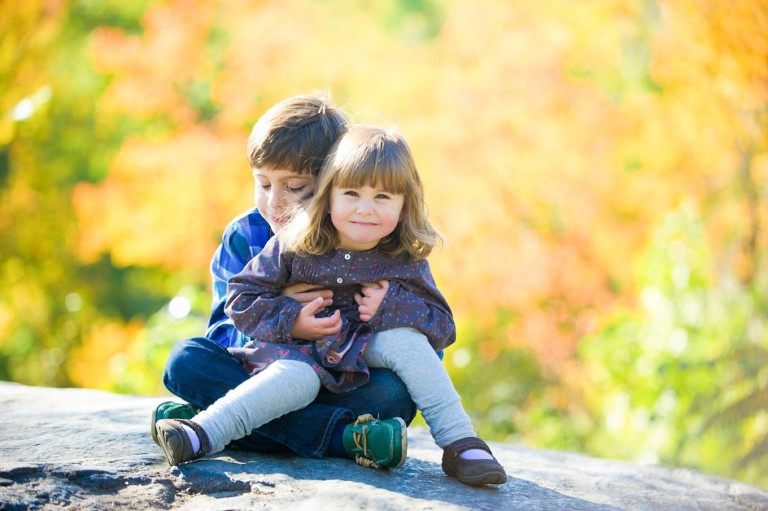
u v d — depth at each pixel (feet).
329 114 11.46
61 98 47.70
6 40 38.11
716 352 24.76
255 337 10.52
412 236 10.71
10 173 48.11
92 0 50.14
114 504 9.32
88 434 11.64
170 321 29.40
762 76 26.07
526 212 33.96
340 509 9.02
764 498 12.72
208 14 37.22
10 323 47.80
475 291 32.83
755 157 29.12
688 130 33.40
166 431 9.90
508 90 34.50
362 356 10.69
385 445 10.21
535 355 35.37
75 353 45.19
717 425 22.27
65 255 49.73
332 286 10.71
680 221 28.76
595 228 34.76
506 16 36.32
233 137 34.88
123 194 35.12
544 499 10.45
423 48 38.99
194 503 9.33
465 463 10.24
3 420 12.50
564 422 32.65
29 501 9.00
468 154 33.32
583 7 37.58
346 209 10.23
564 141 34.50
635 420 26.27
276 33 35.96
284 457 10.84
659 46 32.81
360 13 48.19
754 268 28.40
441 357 11.36
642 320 29.76
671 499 11.82
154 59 36.78
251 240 11.70
